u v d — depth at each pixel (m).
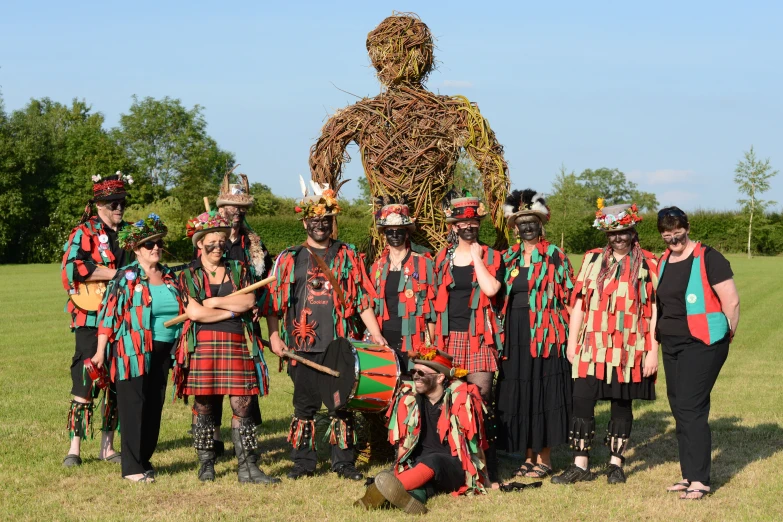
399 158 6.56
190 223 5.77
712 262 5.44
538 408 5.91
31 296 21.48
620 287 5.69
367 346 5.59
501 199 6.62
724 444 6.72
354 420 5.96
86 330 6.17
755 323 15.43
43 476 5.75
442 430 5.33
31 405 8.13
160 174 61.19
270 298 6.00
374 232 6.70
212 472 5.72
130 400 5.62
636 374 5.63
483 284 5.79
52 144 58.44
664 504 5.13
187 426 7.42
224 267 5.85
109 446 6.30
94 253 6.31
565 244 49.28
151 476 5.68
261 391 5.76
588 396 5.75
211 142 62.78
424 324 5.98
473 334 5.85
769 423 7.46
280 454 6.56
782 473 5.85
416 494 5.07
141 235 5.62
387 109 6.65
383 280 6.12
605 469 6.16
